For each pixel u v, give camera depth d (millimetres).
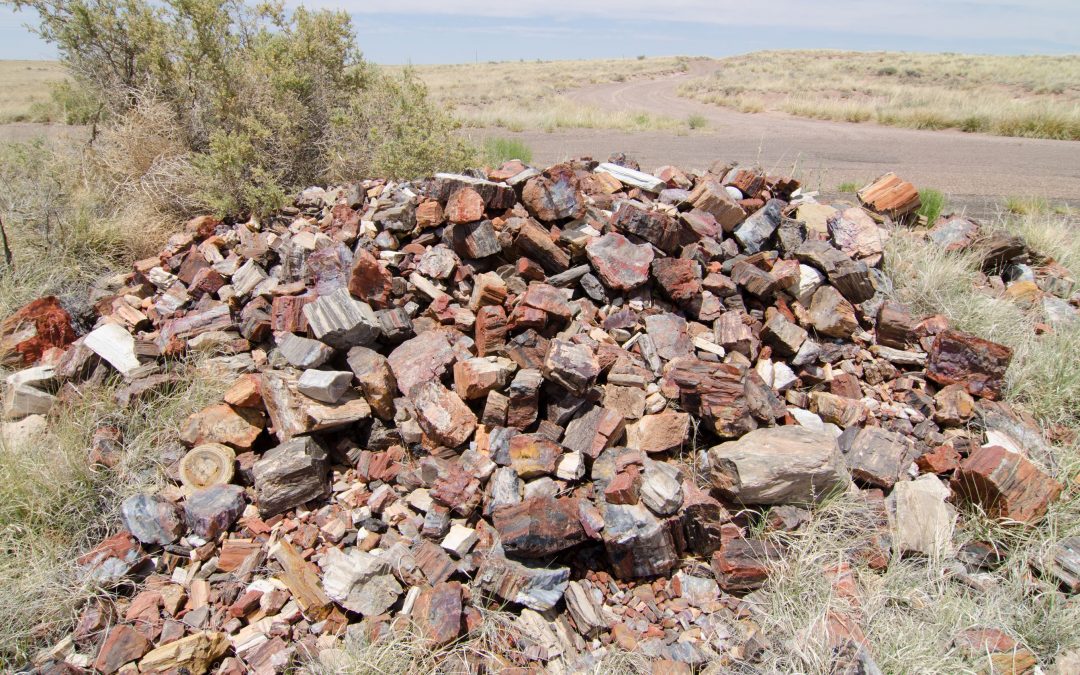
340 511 3514
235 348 4441
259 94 7133
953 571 3330
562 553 3379
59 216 6012
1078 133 18266
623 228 4785
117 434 3930
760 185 5852
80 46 7750
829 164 12977
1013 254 6258
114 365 4328
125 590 3234
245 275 4844
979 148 15969
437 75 59906
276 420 3797
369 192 5797
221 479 3645
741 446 3582
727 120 24062
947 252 6355
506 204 4883
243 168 6434
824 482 3514
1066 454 4176
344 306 4035
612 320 4484
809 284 4949
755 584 3232
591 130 19484
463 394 3814
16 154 7039
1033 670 2848
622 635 3008
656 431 3830
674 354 4289
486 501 3422
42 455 3732
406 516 3455
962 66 44594
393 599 3035
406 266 4691
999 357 4512
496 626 3000
